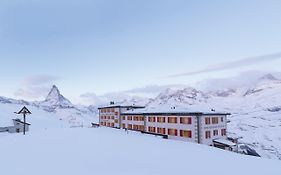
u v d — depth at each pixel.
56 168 10.62
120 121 63.81
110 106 68.50
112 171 10.18
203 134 38.78
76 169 10.45
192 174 10.08
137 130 50.31
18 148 16.70
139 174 9.77
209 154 16.02
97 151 15.62
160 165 11.62
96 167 10.89
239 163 12.91
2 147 17.23
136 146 18.84
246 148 81.44
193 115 39.34
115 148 17.23
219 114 42.50
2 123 55.16
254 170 11.24
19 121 57.25
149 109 55.72
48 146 17.73
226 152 17.97
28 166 10.98
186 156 14.68
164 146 19.66
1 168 10.58
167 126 44.91
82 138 23.97
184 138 40.62
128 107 65.44
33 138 23.47
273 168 11.82
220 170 10.99
